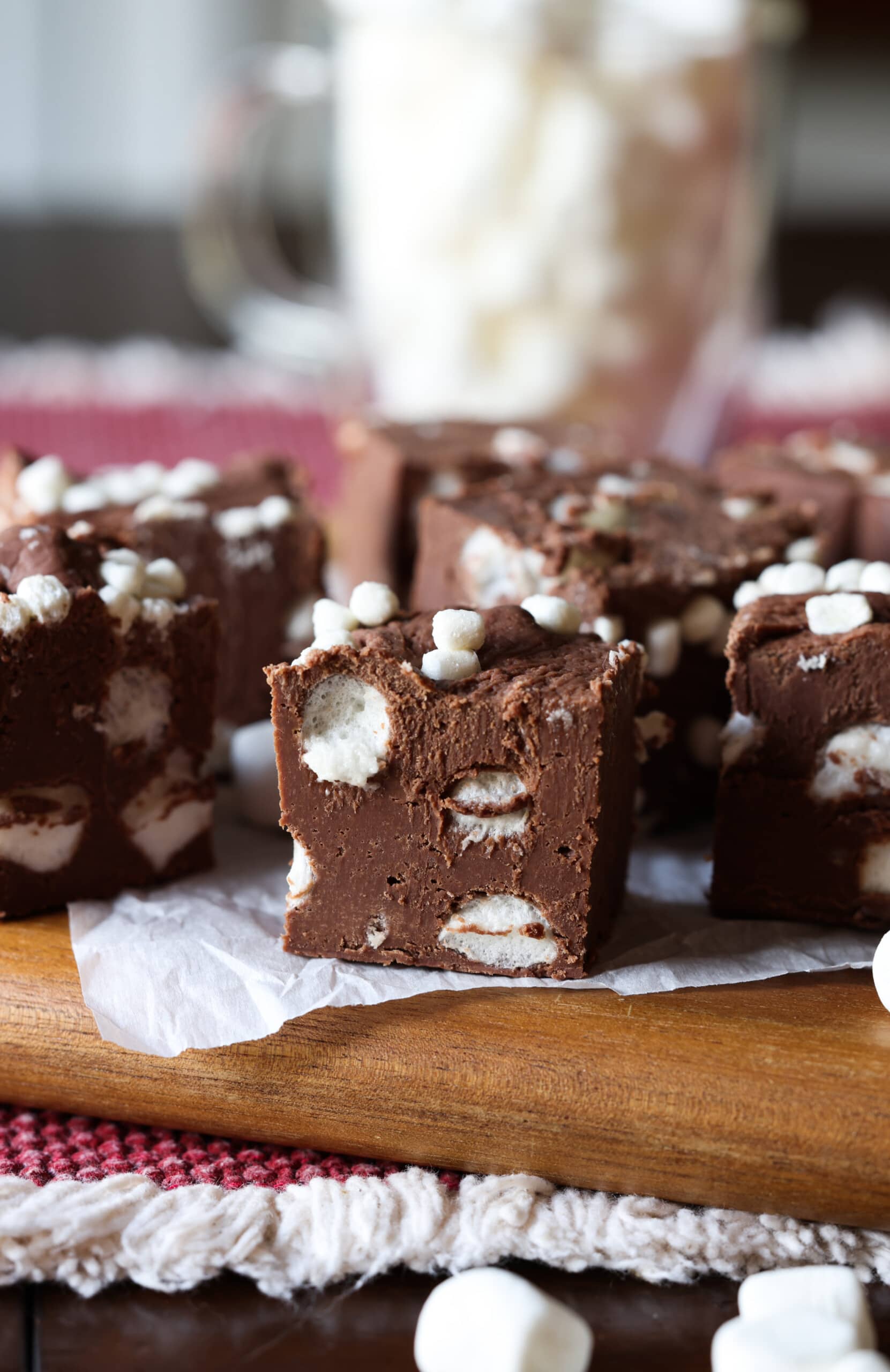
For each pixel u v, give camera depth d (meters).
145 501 0.35
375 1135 0.28
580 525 0.35
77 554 0.31
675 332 0.46
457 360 0.46
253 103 0.53
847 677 0.31
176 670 0.31
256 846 0.33
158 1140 0.29
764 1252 0.27
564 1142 0.28
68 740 0.31
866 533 0.38
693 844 0.35
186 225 0.89
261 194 0.89
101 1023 0.29
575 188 0.44
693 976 0.30
